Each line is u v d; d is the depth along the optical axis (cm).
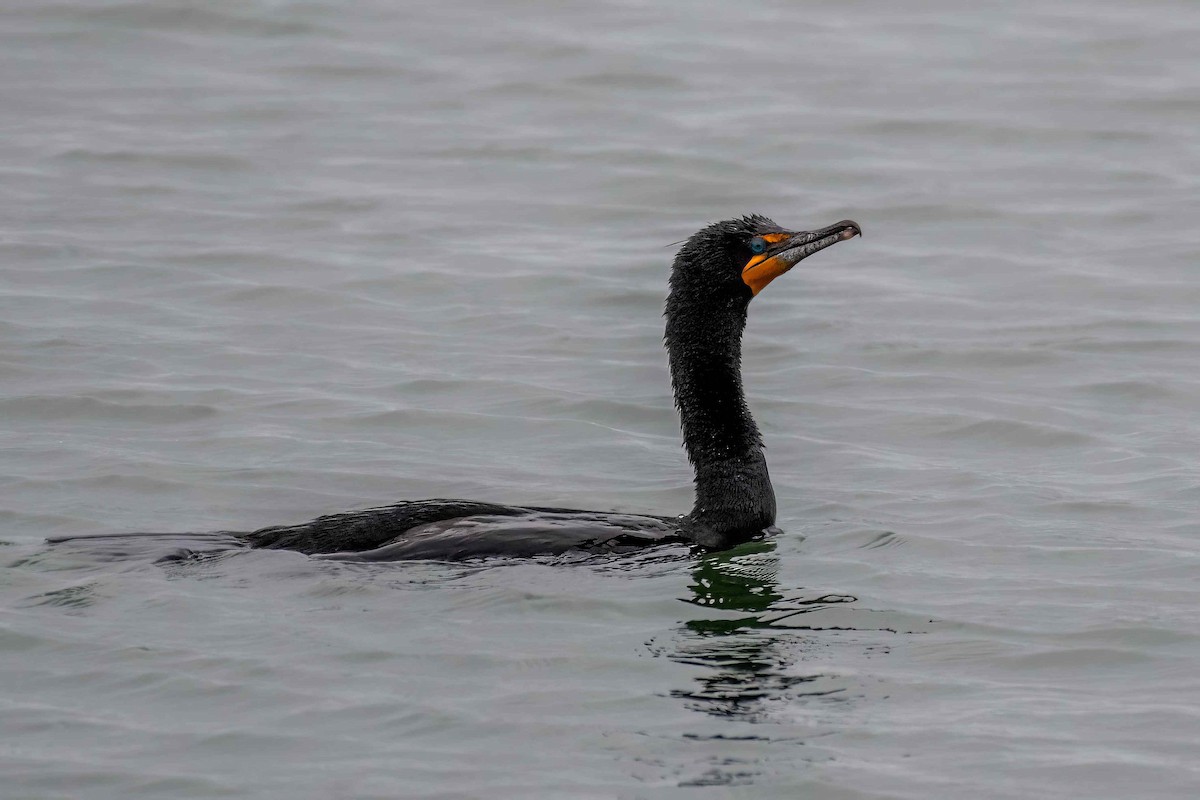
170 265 2070
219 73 2877
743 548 1246
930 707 965
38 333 1797
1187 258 2141
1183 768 886
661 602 1114
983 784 870
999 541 1270
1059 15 3238
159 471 1428
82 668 989
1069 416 1611
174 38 3020
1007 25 3191
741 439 1284
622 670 1005
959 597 1143
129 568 1142
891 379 1741
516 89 2838
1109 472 1449
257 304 1953
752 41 3103
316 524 1216
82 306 1906
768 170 2481
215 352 1777
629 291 2016
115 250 2117
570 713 945
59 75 2827
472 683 982
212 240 2175
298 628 1048
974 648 1052
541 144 2594
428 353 1800
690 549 1223
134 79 2831
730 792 861
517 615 1083
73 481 1396
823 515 1348
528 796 850
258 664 996
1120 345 1836
